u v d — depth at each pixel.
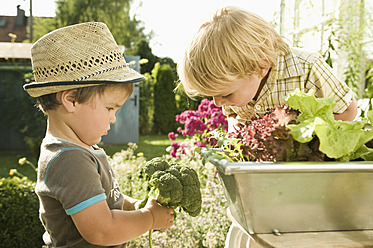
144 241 1.92
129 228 1.00
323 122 0.76
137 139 9.12
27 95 7.42
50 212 1.02
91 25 1.10
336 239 0.76
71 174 0.94
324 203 0.76
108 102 1.07
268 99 1.36
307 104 0.84
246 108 1.46
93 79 1.03
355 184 0.75
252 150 0.82
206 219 2.19
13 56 7.24
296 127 0.79
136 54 14.90
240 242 1.10
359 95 3.90
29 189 2.80
